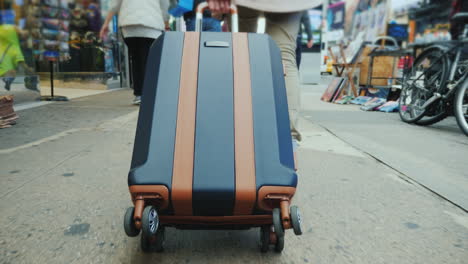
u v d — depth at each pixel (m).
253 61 1.34
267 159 1.16
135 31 4.23
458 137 3.29
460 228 1.55
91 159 2.38
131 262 1.25
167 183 1.09
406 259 1.31
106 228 1.48
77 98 5.76
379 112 4.89
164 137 1.18
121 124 3.50
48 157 2.41
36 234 1.42
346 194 1.90
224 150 1.16
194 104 1.24
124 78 8.21
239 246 1.37
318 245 1.39
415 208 1.74
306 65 11.08
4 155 2.44
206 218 1.17
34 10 7.29
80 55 7.52
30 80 4.91
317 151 2.72
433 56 3.90
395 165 2.38
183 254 1.30
